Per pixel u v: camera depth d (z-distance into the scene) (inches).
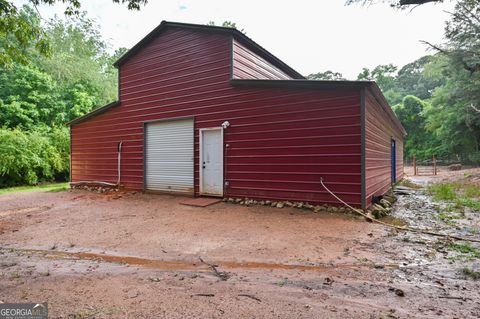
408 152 1197.1
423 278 107.8
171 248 151.9
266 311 83.4
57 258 140.7
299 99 243.3
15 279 113.0
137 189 364.2
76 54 826.2
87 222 217.0
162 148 342.0
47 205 292.2
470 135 847.7
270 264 125.7
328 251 140.9
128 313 83.3
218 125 292.7
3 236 183.8
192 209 252.7
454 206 268.4
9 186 518.0
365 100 217.5
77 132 445.7
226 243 157.5
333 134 226.8
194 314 82.0
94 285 105.6
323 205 230.8
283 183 251.1
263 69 343.3
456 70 605.0
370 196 236.8
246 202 268.1
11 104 589.9
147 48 356.2
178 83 326.0
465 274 111.0
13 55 260.5
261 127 263.9
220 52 291.4
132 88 371.6
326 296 93.4
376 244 151.1
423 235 168.7
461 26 527.2
